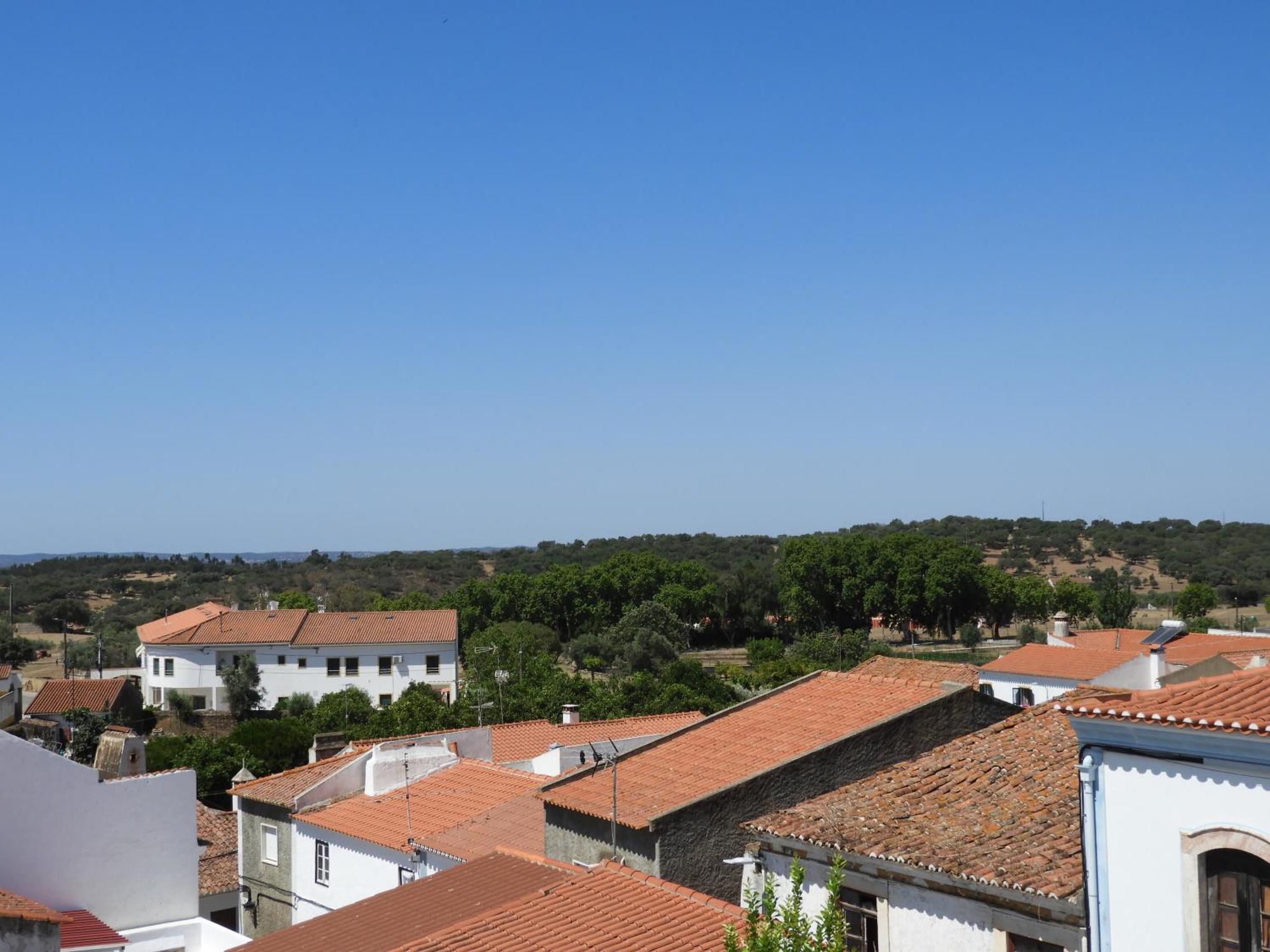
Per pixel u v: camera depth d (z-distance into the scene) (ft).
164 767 200.64
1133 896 47.16
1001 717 80.28
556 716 236.84
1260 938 43.55
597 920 62.80
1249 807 43.73
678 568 530.68
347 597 544.62
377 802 104.27
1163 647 145.18
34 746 80.28
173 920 84.74
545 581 513.45
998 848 55.21
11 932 59.31
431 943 61.31
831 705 82.89
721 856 69.87
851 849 58.59
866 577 497.46
